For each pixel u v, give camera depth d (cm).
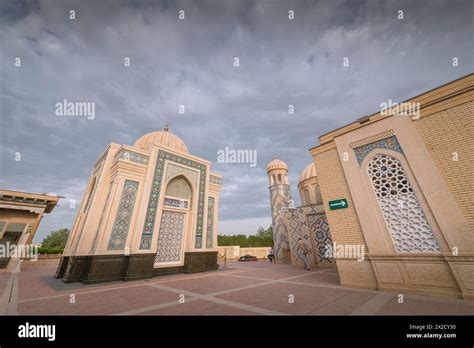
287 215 1504
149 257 794
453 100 491
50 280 786
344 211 631
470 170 447
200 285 629
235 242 2806
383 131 589
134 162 869
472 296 402
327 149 715
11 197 1320
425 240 484
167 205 944
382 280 521
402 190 537
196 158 1105
